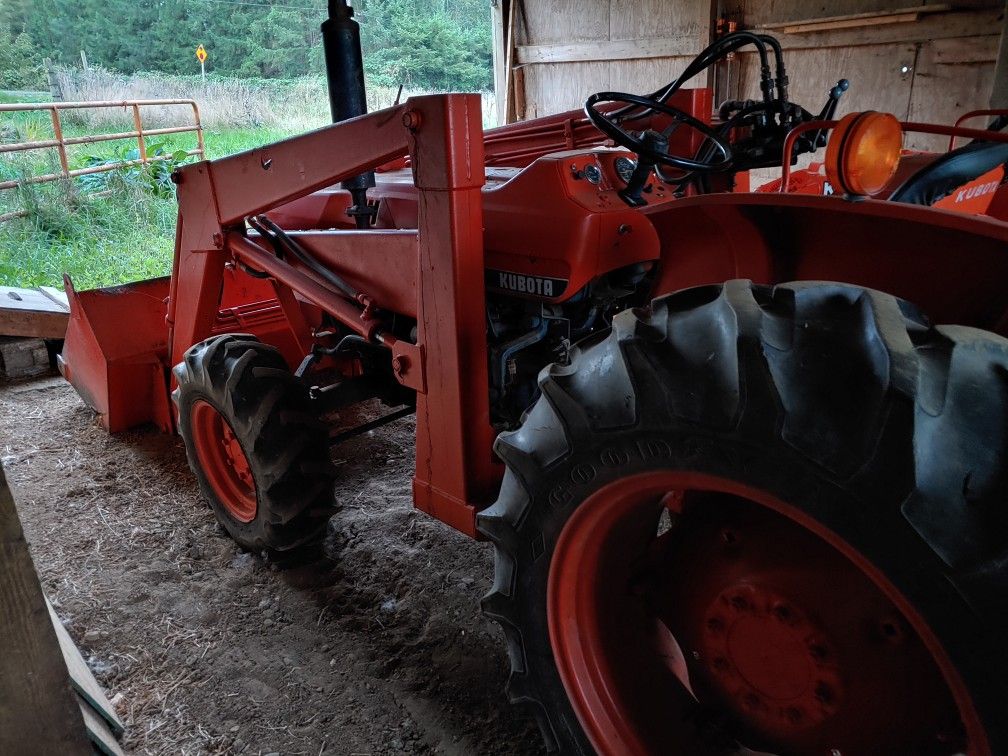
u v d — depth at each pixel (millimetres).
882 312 886
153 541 2252
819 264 1153
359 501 2459
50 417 3152
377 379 2256
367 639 1820
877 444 797
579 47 6355
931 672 949
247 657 1766
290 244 1981
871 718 987
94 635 1834
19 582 982
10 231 6000
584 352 1122
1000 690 778
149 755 1498
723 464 919
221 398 1937
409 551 2176
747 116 1952
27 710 1032
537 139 2656
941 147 4715
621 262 1593
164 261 5719
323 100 14164
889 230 1049
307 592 2000
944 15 4488
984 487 785
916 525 784
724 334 931
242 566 2123
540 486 1132
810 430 836
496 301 1752
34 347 3629
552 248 1541
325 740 1530
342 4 1709
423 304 1578
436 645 1796
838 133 963
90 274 5355
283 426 1900
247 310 2896
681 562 1175
